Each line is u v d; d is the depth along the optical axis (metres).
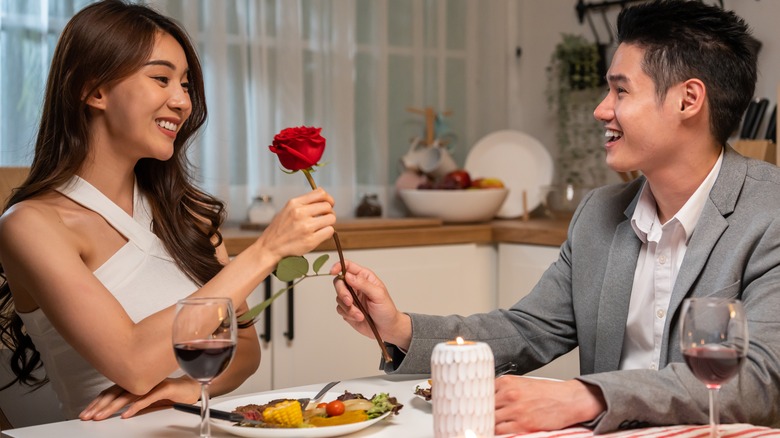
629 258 1.63
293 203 1.46
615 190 1.74
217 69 3.11
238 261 1.45
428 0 3.65
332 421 1.21
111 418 1.36
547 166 3.60
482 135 3.80
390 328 1.55
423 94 3.65
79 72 1.63
